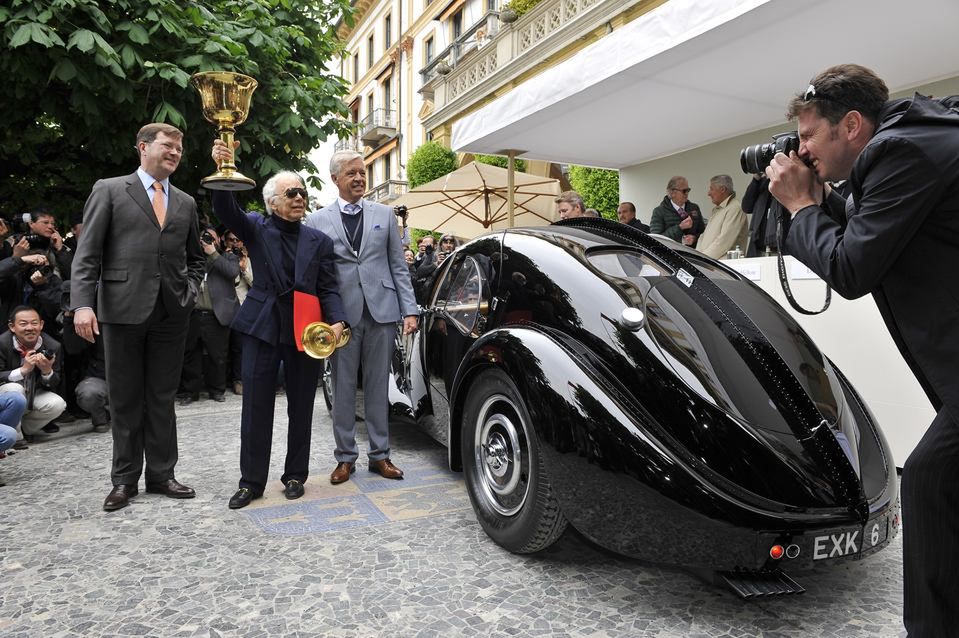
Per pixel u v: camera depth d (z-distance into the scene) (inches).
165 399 130.2
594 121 232.7
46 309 202.8
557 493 84.6
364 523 113.3
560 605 83.0
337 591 87.2
